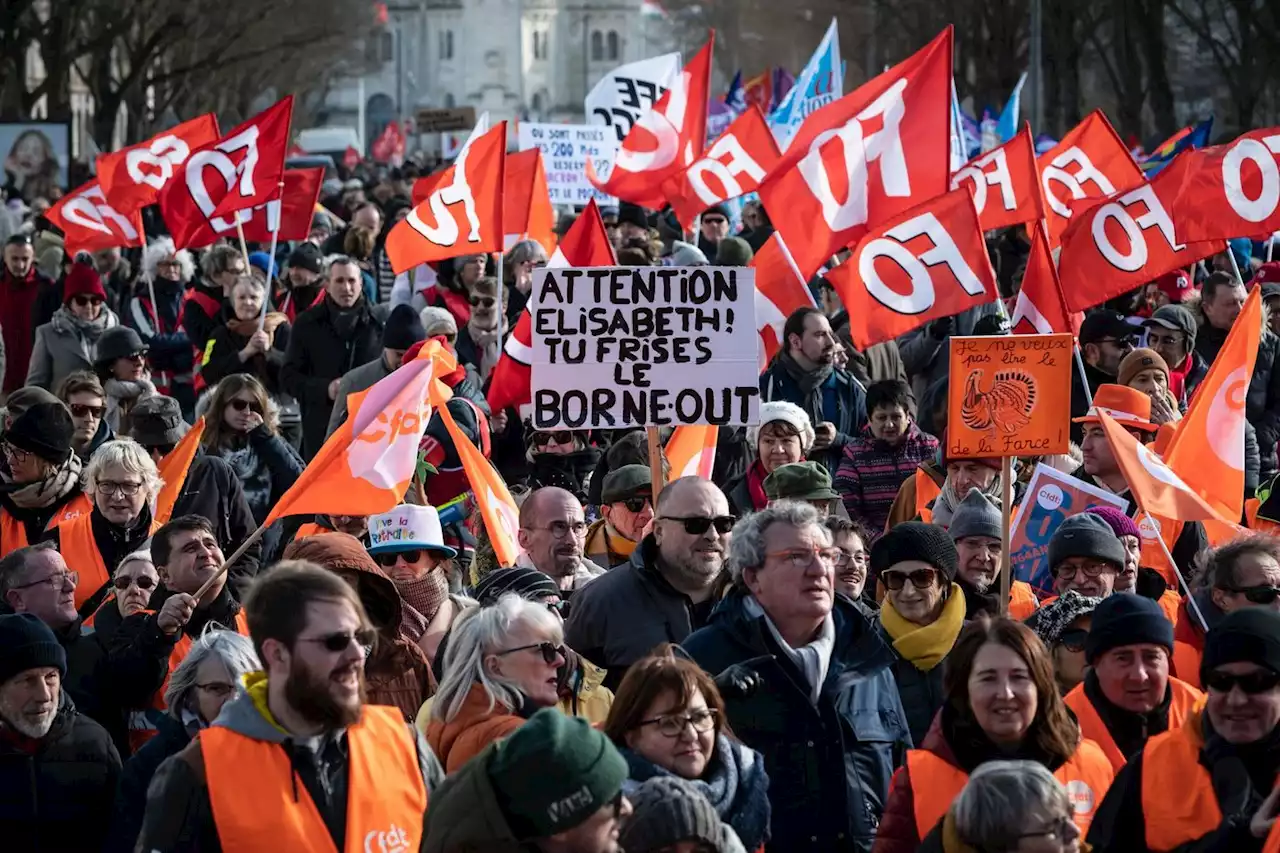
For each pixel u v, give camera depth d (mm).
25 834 19672
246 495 32562
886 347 43781
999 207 40188
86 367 45812
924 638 21500
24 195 117438
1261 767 17562
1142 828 17781
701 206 51500
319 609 15484
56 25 147250
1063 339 24016
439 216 39781
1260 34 138750
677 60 65125
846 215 36156
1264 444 39156
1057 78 155625
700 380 25953
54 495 28281
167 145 52000
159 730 19953
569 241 33281
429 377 23984
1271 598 22172
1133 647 19328
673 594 22844
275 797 15539
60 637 23281
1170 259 37750
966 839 15875
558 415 25938
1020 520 26750
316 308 42719
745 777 17922
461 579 28625
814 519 20156
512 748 14273
